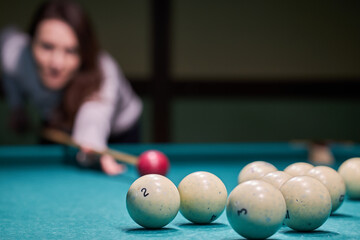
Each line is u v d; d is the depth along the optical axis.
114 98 1.84
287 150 2.01
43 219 0.89
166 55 3.71
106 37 3.69
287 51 3.79
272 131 3.82
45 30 1.88
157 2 3.69
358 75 3.83
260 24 3.77
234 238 0.74
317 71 3.82
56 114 2.00
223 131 3.80
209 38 3.76
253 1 3.76
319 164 1.83
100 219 0.88
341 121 3.86
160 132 3.72
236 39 3.77
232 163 1.86
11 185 1.32
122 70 3.70
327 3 3.80
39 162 1.80
